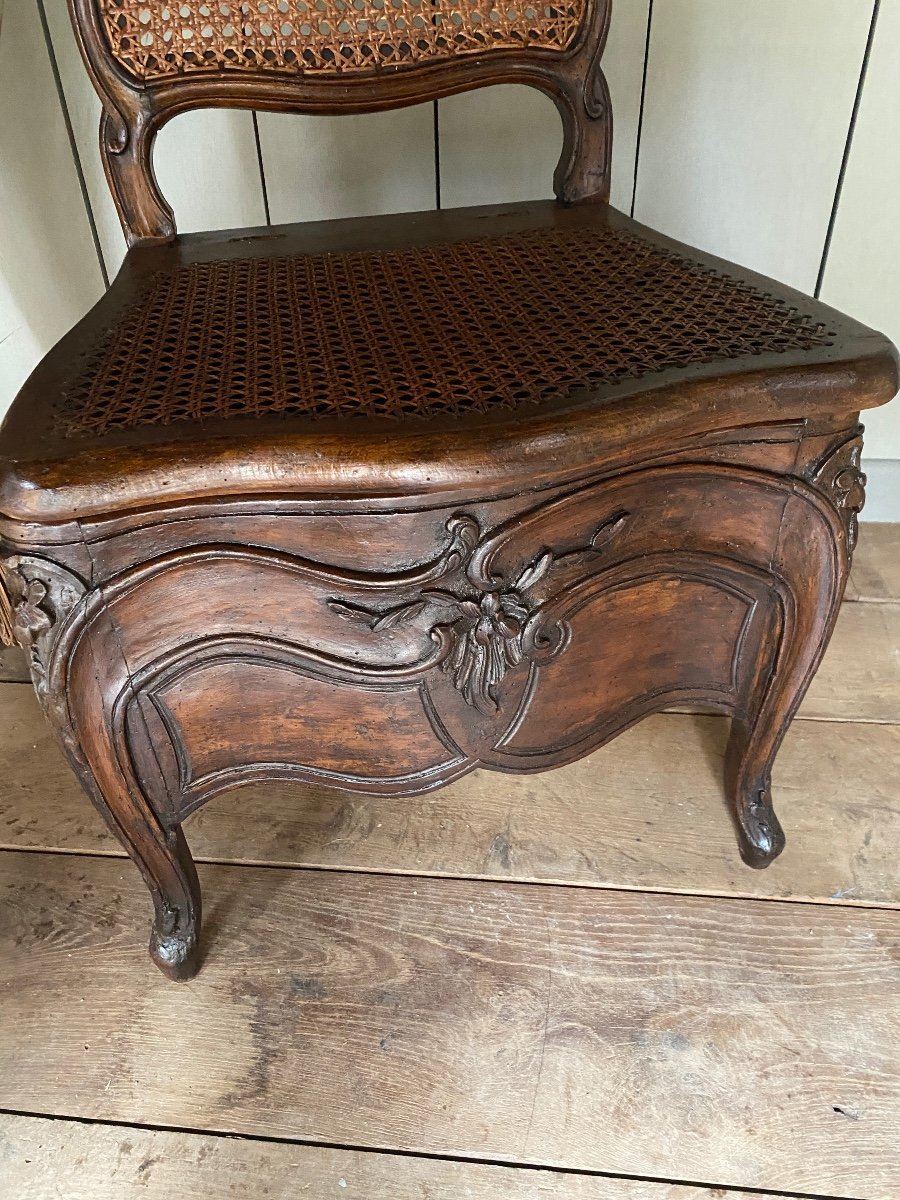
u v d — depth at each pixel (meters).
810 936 0.82
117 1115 0.72
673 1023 0.76
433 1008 0.78
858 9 0.97
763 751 0.81
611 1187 0.67
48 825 0.94
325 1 0.83
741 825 0.86
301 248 0.83
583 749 0.75
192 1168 0.69
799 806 0.94
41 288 1.09
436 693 0.66
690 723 1.04
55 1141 0.70
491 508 0.58
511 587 0.62
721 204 1.10
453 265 0.77
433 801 0.95
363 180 1.07
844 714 1.04
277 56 0.82
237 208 1.08
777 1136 0.69
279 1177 0.68
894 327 1.18
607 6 0.84
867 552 1.27
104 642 0.59
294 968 0.81
